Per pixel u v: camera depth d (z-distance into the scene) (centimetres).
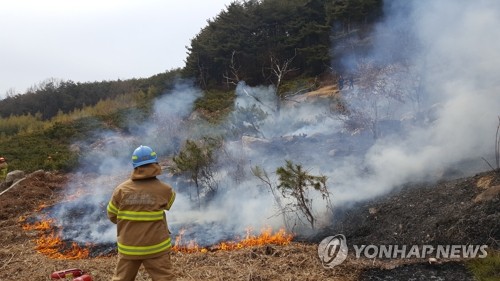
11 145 1880
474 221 535
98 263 587
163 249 391
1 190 1202
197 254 580
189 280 494
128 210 386
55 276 515
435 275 477
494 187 567
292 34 2583
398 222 600
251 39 2655
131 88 3303
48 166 1454
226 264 534
